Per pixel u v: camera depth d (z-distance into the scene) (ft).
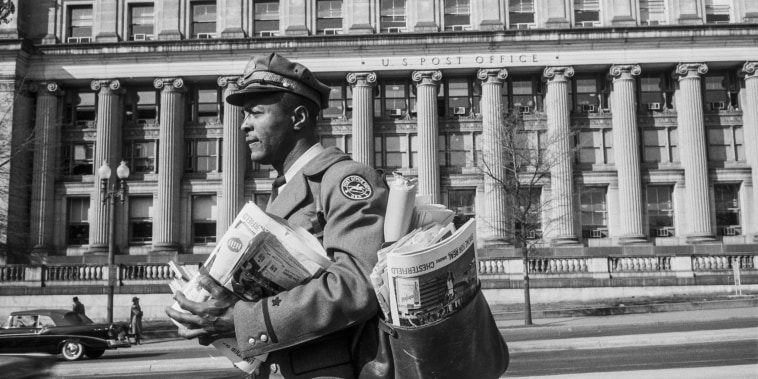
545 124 153.89
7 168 141.59
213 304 6.84
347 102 159.33
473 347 6.40
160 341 87.86
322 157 7.88
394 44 152.76
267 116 8.01
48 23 159.74
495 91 152.05
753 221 152.87
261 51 153.79
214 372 47.70
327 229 7.07
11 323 65.16
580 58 152.76
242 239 6.93
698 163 151.02
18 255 146.00
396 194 6.80
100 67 155.53
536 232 123.54
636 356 45.16
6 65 149.89
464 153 157.48
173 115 155.02
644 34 151.53
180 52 154.51
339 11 161.38
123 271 126.62
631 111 152.35
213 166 159.43
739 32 151.53
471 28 158.51
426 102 153.28
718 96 159.22
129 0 161.38
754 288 116.47
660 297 116.06
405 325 6.13
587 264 122.31
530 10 158.51
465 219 7.63
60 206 156.46
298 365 7.02
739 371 31.94
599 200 155.94
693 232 149.89
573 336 67.77
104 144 153.89
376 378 6.68
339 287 6.49
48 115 153.89
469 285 6.28
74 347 63.52
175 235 153.17
